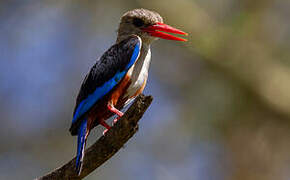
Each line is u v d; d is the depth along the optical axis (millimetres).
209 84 15164
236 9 15898
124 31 9516
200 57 15312
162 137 14602
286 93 15141
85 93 8836
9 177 14664
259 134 14805
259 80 15227
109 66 8875
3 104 15094
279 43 15852
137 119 7273
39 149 14961
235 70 15195
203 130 14391
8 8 15586
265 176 14422
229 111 14789
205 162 14375
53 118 15164
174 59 15633
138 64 9023
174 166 14398
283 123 14992
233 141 14469
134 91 8992
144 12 9492
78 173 7332
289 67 15688
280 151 14836
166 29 9297
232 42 15391
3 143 14883
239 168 14336
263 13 15820
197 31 15555
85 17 15867
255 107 15016
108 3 15898
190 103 14891
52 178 7645
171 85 15375
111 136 7395
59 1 15938
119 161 14242
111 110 8664
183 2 16109
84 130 8484
